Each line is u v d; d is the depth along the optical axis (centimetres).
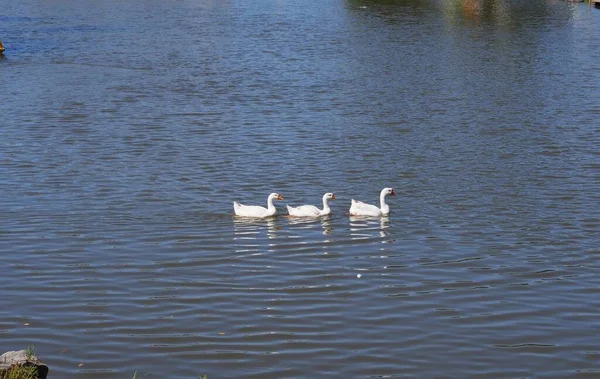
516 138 3478
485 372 1605
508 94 4381
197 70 5062
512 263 2141
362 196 2717
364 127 3653
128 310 1845
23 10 8312
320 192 2756
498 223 2445
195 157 3139
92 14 8019
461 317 1830
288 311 1848
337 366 1617
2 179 2828
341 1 8919
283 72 4997
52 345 1686
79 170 2947
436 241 2297
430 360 1645
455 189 2783
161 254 2181
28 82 4625
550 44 6003
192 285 1983
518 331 1769
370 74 4928
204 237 2308
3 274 2042
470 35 6425
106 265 2105
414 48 5853
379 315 1833
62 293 1934
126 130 3553
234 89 4478
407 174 2956
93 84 4584
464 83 4672
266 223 2436
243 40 6306
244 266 2105
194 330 1756
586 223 2444
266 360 1634
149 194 2688
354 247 2245
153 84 4600
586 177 2916
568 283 2019
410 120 3797
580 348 1700
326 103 4150
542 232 2370
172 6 8750
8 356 1356
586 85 4609
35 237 2294
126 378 1565
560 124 3722
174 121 3734
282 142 3381
